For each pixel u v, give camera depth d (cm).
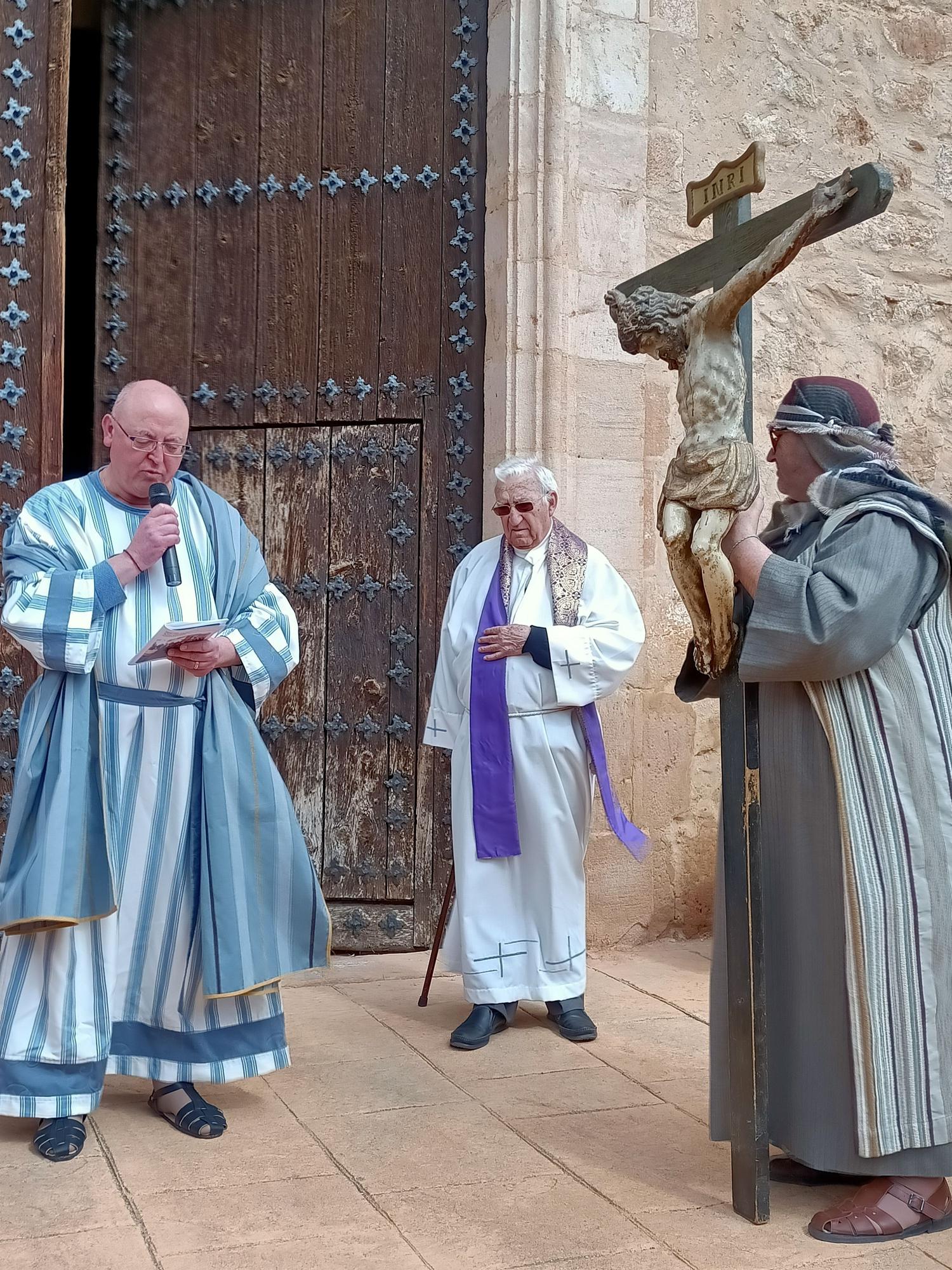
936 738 245
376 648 483
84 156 616
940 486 537
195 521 316
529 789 380
